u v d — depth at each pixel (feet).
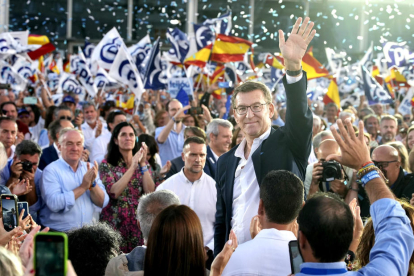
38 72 37.35
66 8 62.49
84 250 8.95
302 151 10.28
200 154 15.37
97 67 37.68
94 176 16.02
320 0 59.11
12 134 19.71
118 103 36.45
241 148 10.94
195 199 15.42
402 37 57.00
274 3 60.23
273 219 8.41
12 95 35.55
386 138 24.80
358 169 7.12
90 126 28.12
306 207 6.55
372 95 33.76
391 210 6.79
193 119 24.95
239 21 60.29
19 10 61.93
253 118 10.35
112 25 63.05
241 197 10.53
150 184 17.25
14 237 10.17
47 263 4.90
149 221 10.54
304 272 6.40
